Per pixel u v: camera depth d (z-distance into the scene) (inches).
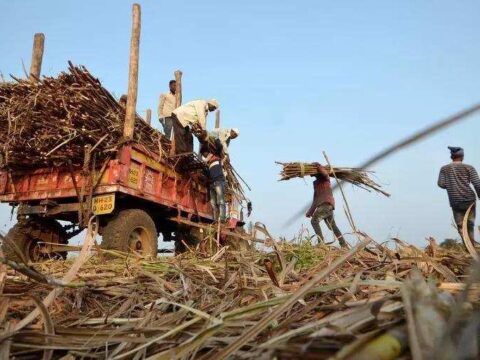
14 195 289.7
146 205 306.2
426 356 36.6
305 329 49.0
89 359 62.1
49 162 275.0
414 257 93.5
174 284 108.0
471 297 60.3
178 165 323.9
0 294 80.2
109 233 254.5
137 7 276.2
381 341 38.4
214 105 354.0
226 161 351.6
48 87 248.2
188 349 51.6
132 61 270.7
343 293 76.4
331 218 317.1
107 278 120.8
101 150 259.8
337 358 36.0
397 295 50.0
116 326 75.0
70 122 247.6
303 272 115.4
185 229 353.1
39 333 60.4
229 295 88.7
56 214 286.5
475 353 34.2
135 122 284.5
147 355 59.2
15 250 64.7
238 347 47.6
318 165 317.4
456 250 116.2
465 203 299.1
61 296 95.6
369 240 64.2
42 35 323.3
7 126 263.9
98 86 255.9
